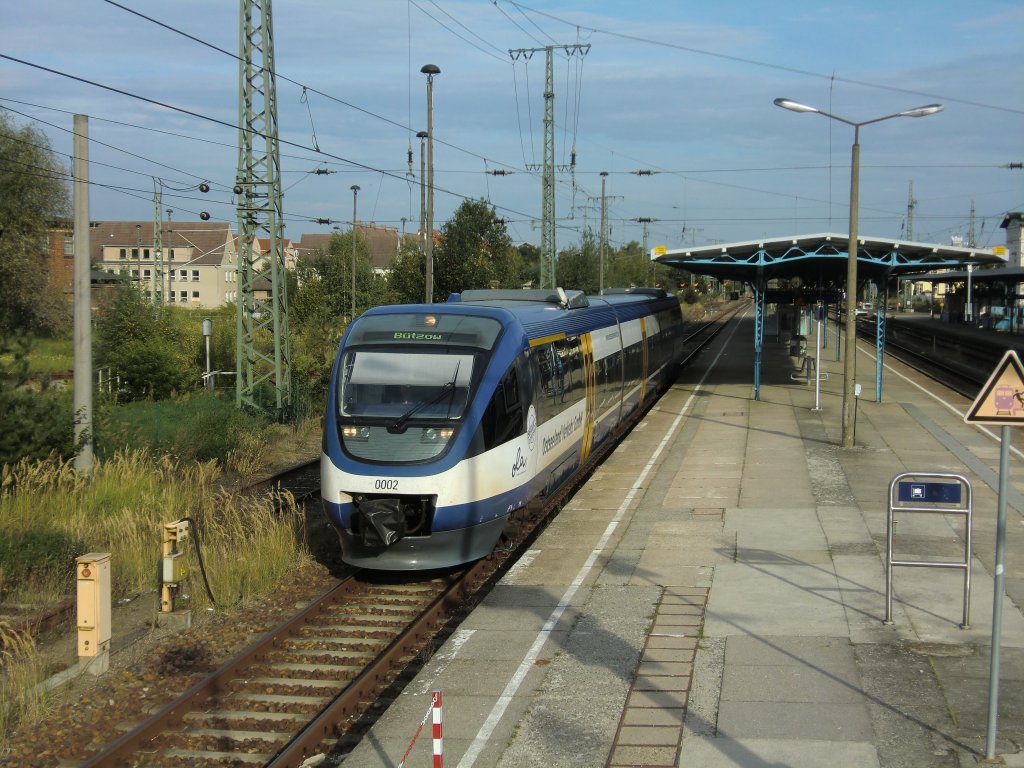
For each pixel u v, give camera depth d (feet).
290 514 48.96
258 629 34.42
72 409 53.31
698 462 60.85
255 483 60.70
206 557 39.60
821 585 34.99
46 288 169.68
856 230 63.31
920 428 73.05
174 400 89.30
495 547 44.16
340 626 34.96
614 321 70.33
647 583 36.09
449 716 24.79
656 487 53.67
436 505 37.88
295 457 74.02
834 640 29.35
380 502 37.88
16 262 158.61
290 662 31.53
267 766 23.48
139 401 94.63
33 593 37.24
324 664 31.42
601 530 44.42
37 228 167.02
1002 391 22.06
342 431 39.42
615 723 24.03
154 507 48.26
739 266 97.45
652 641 29.86
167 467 57.06
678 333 118.21
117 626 35.09
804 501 49.01
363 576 41.04
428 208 93.45
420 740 23.44
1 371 52.08
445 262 137.08
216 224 334.65
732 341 181.78
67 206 173.68
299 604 37.32
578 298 60.49
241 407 82.89
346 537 39.11
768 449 64.75
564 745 22.91
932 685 25.71
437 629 34.83
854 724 23.48
